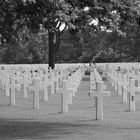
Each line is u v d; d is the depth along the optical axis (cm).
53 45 4316
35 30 1263
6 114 1675
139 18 1309
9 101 2117
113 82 2894
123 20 1309
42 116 1609
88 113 1680
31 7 1165
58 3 1109
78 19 1198
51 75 2562
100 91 1485
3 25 1268
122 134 1227
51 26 1191
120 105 1948
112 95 2406
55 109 1811
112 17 1230
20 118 1565
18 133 1257
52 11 1135
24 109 1830
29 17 1204
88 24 1229
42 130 1308
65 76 2797
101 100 1496
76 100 2161
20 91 2680
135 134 1227
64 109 1700
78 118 1550
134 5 1277
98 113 1503
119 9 1262
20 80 2409
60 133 1252
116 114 1645
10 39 1347
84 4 1215
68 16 1112
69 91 1698
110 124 1407
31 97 2350
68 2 1192
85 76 4631
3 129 1327
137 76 2688
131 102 1730
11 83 1997
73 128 1339
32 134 1241
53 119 1530
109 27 1224
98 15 1212
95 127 1352
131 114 1645
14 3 1123
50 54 4316
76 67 4725
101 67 4803
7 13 1193
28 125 1403
